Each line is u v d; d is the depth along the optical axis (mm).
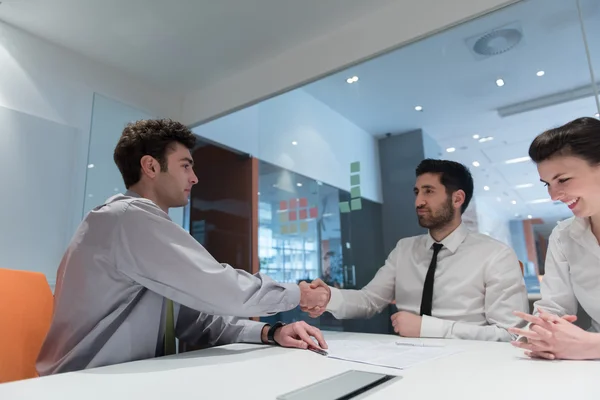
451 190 1955
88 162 2586
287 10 2297
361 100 2494
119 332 1022
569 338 849
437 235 1965
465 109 2146
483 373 735
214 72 2959
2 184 2168
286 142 2871
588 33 1823
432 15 2154
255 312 1068
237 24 2404
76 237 1071
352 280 2469
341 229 2570
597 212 1162
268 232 3010
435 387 638
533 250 1859
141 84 3051
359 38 2412
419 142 2293
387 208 2373
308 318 2510
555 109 1887
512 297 1675
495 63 2055
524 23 1960
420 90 2291
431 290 1864
